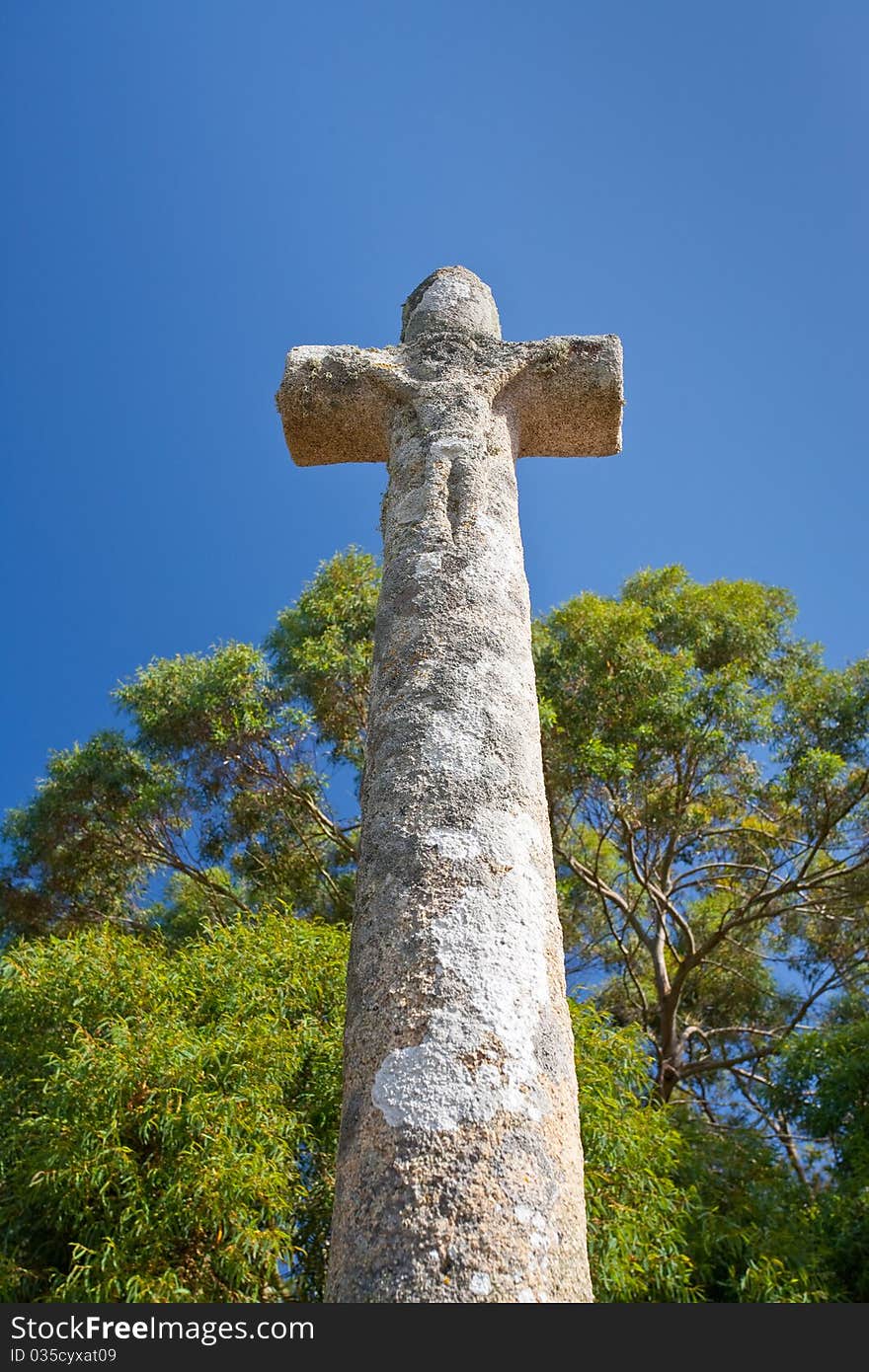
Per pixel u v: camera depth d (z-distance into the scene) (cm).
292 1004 573
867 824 1054
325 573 1176
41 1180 440
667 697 987
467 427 340
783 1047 873
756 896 1013
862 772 1031
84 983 541
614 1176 554
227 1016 541
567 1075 221
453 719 266
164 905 1178
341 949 623
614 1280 495
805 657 1177
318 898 1107
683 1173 698
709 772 1041
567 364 362
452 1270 184
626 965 1115
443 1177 194
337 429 368
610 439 373
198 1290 430
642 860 1112
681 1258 550
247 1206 438
